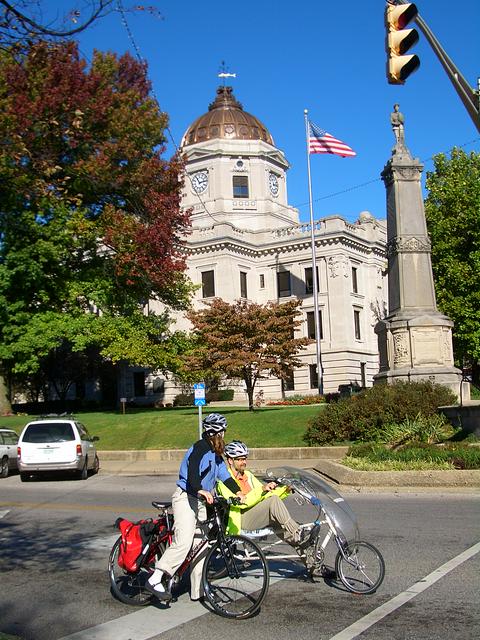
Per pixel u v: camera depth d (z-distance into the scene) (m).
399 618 6.46
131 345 39.38
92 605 7.31
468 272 43.62
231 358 34.09
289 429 25.70
